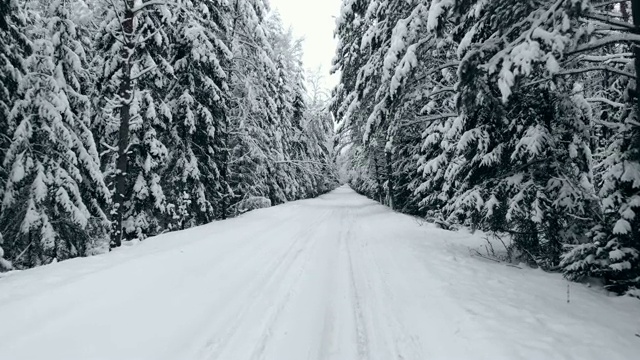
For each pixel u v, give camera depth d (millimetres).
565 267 6863
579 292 6156
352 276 7559
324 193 59500
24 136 10664
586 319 4945
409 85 10117
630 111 6719
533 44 5312
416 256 9094
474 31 7418
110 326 4809
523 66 5297
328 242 11492
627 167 6141
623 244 6133
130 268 7137
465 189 9312
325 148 47969
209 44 13695
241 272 7660
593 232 6684
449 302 5684
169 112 13508
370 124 10742
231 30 17094
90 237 13078
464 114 8445
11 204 11102
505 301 5652
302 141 36188
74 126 11898
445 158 11969
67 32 11898
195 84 14992
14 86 11117
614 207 6363
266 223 15094
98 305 5398
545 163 7801
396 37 9305
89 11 15289
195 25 13641
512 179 7910
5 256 11883
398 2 11031
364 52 14375
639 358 3850
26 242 11875
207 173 16062
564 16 5184
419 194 17719
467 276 7117
